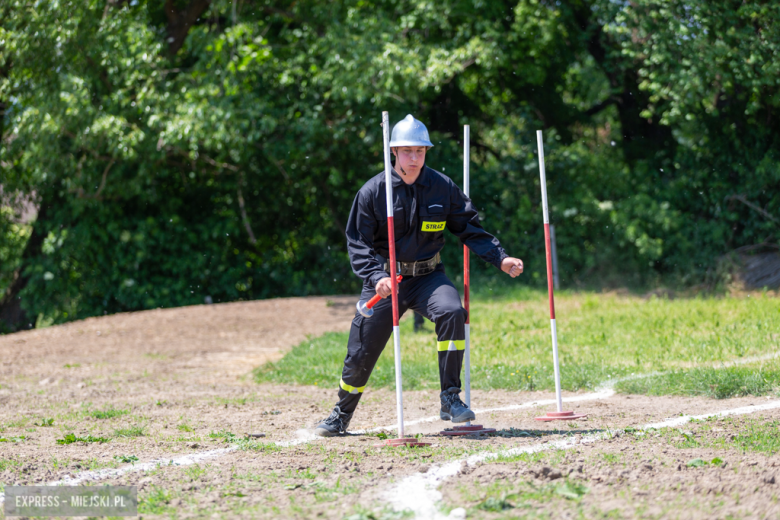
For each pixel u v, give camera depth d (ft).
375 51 119.65
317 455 31.32
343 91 120.88
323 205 152.66
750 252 116.88
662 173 130.41
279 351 85.10
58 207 137.80
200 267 146.51
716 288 112.16
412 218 34.22
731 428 34.68
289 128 136.77
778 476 24.70
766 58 103.86
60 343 96.53
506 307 106.22
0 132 132.05
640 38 114.42
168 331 102.47
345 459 30.12
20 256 140.87
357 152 142.72
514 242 136.36
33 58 116.06
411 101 127.65
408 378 56.34
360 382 36.63
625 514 21.35
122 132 118.01
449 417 35.01
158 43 119.03
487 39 126.93
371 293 35.22
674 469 26.08
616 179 134.00
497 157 153.48
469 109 153.48
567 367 56.18
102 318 115.85
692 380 48.01
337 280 152.87
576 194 131.44
